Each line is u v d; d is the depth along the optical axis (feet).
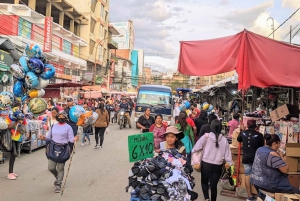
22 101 25.85
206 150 17.84
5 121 23.08
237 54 16.96
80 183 23.13
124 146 41.65
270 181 15.55
